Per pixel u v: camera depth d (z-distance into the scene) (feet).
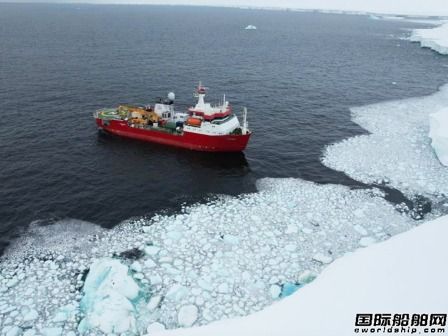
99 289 57.93
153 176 97.60
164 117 117.39
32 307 56.34
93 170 99.09
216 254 68.85
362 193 91.04
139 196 88.12
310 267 66.80
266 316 45.70
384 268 50.72
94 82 185.16
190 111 109.91
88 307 56.08
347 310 44.62
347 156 111.34
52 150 108.99
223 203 86.17
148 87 181.16
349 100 171.12
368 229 77.82
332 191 91.76
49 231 74.08
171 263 66.49
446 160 104.42
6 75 189.37
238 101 163.63
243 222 78.74
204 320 55.36
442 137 107.65
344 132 131.03
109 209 82.53
